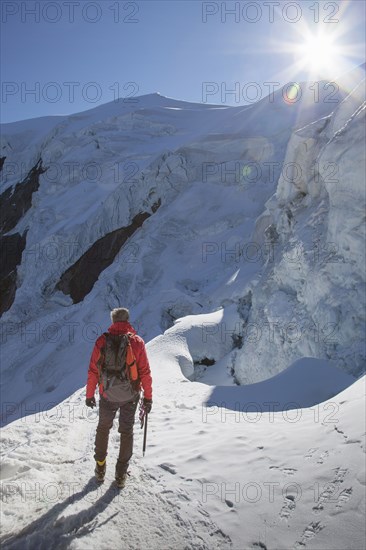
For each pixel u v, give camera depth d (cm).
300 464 369
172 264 2288
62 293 2864
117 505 350
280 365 1270
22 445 499
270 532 307
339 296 1122
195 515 335
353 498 307
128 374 384
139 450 457
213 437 471
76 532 316
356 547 273
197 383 859
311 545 287
